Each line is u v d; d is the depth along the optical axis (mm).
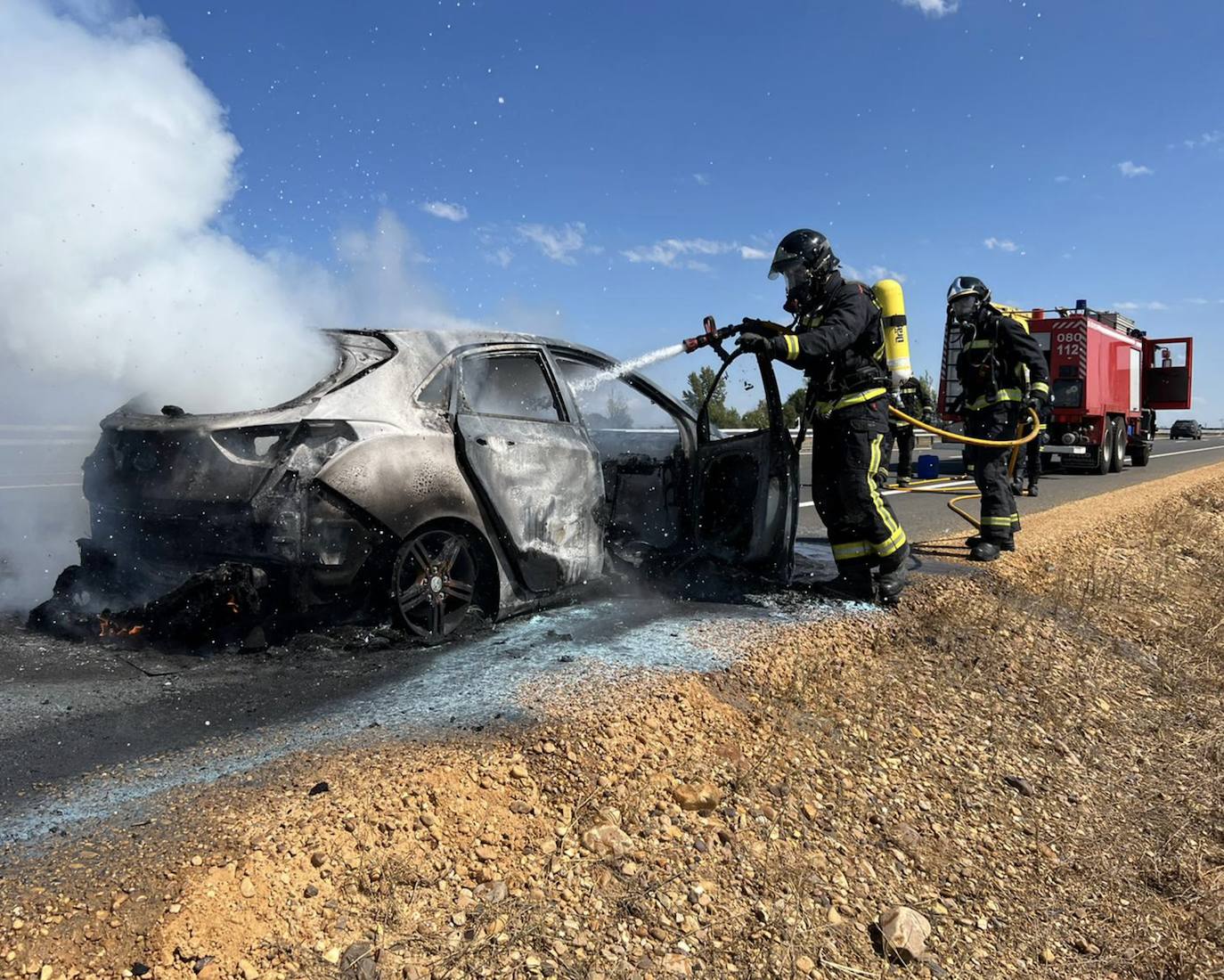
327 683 3459
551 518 4414
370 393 3807
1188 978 2742
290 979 1936
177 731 2998
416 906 2207
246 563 3527
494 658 3762
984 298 6574
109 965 1863
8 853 2203
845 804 3145
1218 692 5070
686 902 2457
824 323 4453
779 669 3859
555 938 2211
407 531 3750
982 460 6465
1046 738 4066
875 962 2484
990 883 3018
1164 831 3533
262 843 2232
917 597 5066
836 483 4730
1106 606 6004
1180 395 20078
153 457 3693
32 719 3092
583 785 2779
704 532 5180
